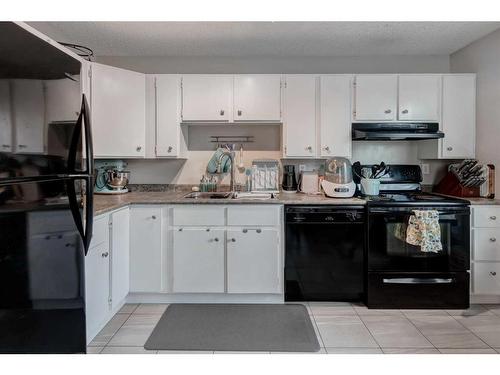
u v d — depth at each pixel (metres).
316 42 2.97
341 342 2.13
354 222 2.62
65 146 1.50
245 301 2.74
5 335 1.16
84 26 2.64
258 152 3.31
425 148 3.14
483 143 2.86
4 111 1.11
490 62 2.78
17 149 1.18
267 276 2.65
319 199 2.71
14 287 1.19
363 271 2.65
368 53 3.24
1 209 1.11
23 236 1.22
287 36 2.84
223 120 3.00
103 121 2.76
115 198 2.81
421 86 2.93
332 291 2.66
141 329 2.30
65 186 1.48
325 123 2.96
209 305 2.70
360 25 2.63
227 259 2.66
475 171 2.79
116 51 3.20
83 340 1.59
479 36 2.84
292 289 2.67
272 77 2.96
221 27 2.67
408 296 2.60
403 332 2.25
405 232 2.57
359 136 2.87
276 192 3.19
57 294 1.43
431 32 2.76
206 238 2.66
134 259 2.68
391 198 2.75
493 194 2.74
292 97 2.97
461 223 2.58
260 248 2.65
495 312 2.54
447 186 3.02
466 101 2.94
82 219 1.61
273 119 2.98
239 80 2.97
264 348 2.08
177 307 2.66
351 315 2.50
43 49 1.34
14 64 1.16
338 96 2.95
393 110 2.94
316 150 2.99
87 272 1.99
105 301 2.25
